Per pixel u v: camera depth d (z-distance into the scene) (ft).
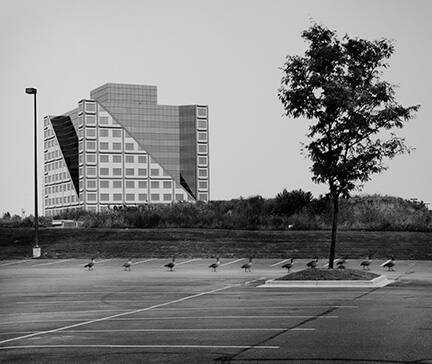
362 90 88.74
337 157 90.22
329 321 51.13
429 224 181.57
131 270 118.11
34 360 38.14
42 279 101.04
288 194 204.03
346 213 192.54
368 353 38.04
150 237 164.04
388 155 90.12
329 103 86.99
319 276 85.46
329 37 90.84
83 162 575.38
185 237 162.40
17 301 71.72
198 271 114.21
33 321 55.47
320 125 90.02
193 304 65.46
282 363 35.76
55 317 57.82
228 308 61.16
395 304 61.93
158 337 45.42
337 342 41.86
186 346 41.63
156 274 108.37
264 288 81.92
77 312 61.21
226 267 121.39
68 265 131.54
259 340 43.16
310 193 202.59
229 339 43.86
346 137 89.10
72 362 37.35
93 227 206.18
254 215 196.95
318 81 88.53
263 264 125.70
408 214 195.72
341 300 66.13
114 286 87.76
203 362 36.55
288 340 42.93
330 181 91.09
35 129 152.97
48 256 149.69
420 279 91.91
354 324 49.34
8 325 53.26
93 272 114.62
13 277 105.91
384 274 101.50
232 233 164.55
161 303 67.10
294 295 72.23
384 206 200.95
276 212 202.08
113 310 62.08
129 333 47.55
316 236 157.89
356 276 85.87
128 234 168.86
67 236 171.32
